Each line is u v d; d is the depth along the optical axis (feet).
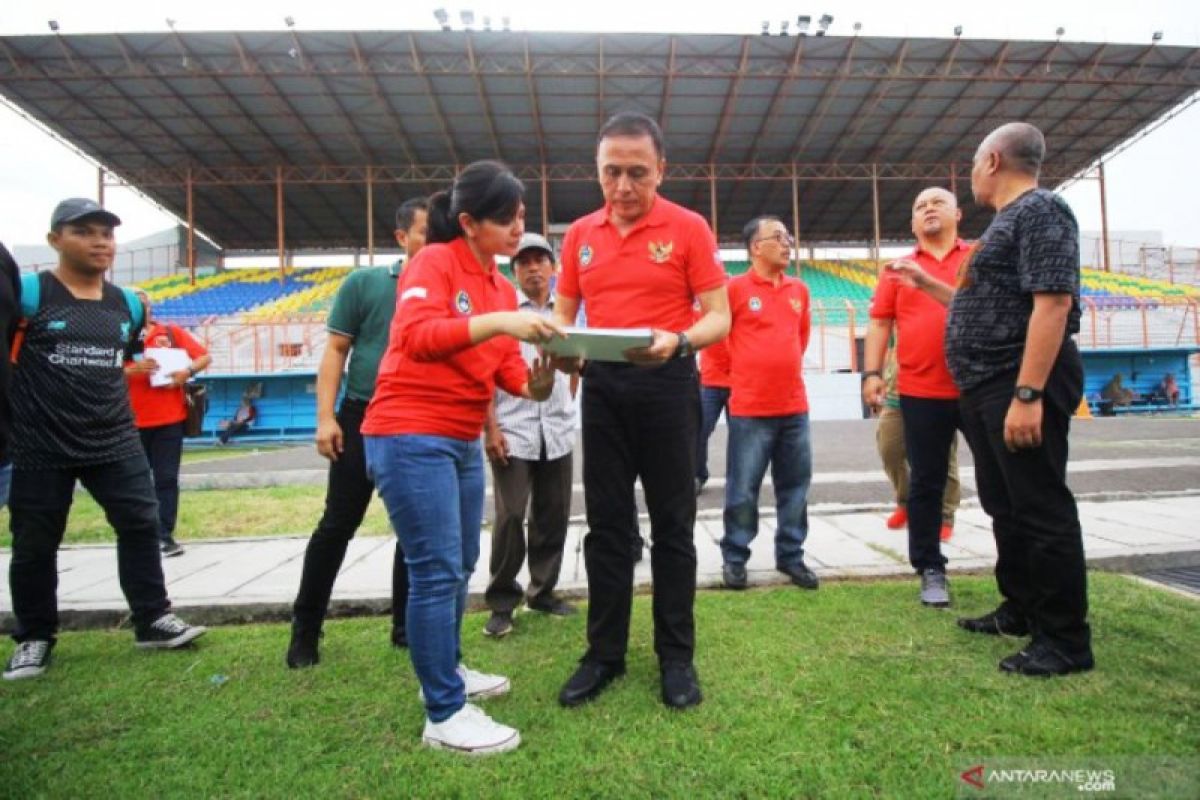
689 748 6.41
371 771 6.25
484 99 64.80
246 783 6.10
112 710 7.66
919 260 11.63
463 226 7.03
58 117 66.03
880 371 12.11
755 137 74.79
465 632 10.05
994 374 8.43
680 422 7.89
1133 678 7.54
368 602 11.34
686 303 8.12
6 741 6.95
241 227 96.94
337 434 8.92
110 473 9.59
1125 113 71.51
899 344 11.21
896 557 13.14
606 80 62.44
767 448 11.78
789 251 12.22
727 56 59.98
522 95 64.75
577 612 10.92
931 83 63.82
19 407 9.03
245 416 58.95
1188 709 6.80
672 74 60.18
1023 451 7.97
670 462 7.88
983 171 8.91
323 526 9.02
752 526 11.79
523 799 5.73
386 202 87.97
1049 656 7.81
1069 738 6.33
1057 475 7.96
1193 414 63.26
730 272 98.94
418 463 6.68
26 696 8.11
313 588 8.95
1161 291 83.15
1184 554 12.25
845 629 9.41
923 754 6.17
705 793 5.71
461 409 6.97
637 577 12.19
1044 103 68.54
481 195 6.82
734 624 9.73
